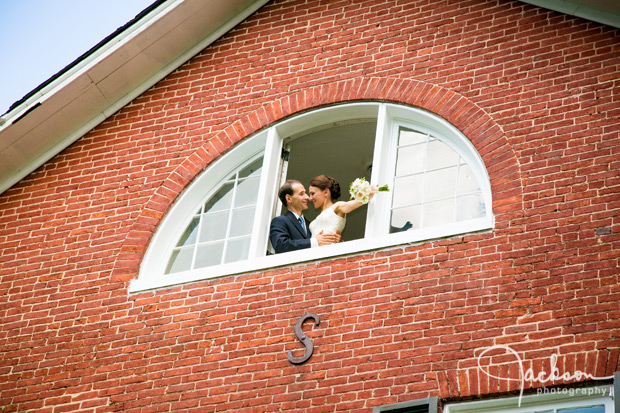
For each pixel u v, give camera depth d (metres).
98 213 11.38
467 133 10.36
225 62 12.02
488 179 10.03
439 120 10.62
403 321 9.38
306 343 9.59
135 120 11.97
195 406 9.61
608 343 8.62
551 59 10.44
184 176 11.36
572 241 9.27
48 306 10.82
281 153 11.41
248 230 11.08
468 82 10.67
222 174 11.45
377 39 11.44
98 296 10.70
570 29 10.55
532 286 9.16
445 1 11.38
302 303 9.86
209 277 10.39
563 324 8.85
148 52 11.87
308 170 14.03
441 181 10.55
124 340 10.27
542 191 9.66
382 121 10.85
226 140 11.43
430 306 9.38
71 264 11.06
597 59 10.23
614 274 8.97
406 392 9.00
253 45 12.02
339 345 9.48
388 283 9.67
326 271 9.98
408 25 11.39
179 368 9.89
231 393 9.56
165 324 10.23
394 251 9.85
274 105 11.45
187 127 11.70
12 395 10.30
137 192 11.39
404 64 11.11
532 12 10.86
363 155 13.51
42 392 10.23
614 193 9.41
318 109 11.23
